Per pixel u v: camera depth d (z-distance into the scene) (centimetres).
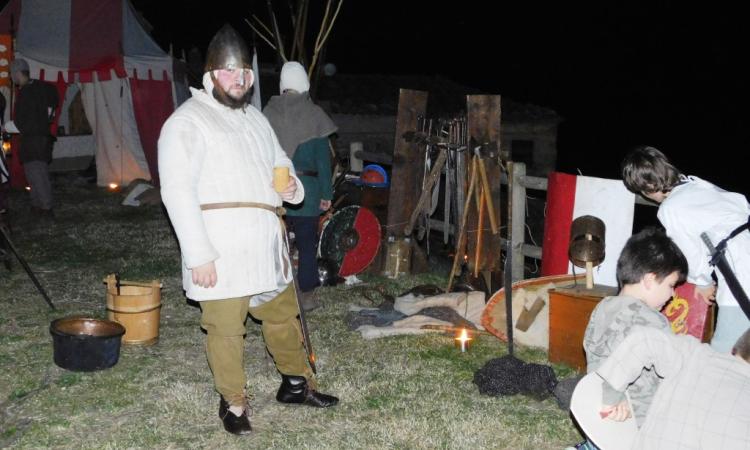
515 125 2045
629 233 559
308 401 475
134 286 593
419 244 830
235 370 434
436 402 484
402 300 642
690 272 395
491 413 469
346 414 468
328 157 630
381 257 777
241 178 412
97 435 442
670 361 287
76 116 1567
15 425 455
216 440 435
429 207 746
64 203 1230
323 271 728
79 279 764
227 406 440
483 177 636
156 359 551
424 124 745
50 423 455
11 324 626
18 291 718
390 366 539
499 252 659
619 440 311
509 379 493
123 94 1410
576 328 523
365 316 632
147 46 1448
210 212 408
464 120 657
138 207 1201
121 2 1437
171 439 436
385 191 788
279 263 434
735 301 386
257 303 449
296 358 469
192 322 634
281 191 421
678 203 389
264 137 432
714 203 385
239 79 412
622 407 306
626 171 418
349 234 734
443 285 727
